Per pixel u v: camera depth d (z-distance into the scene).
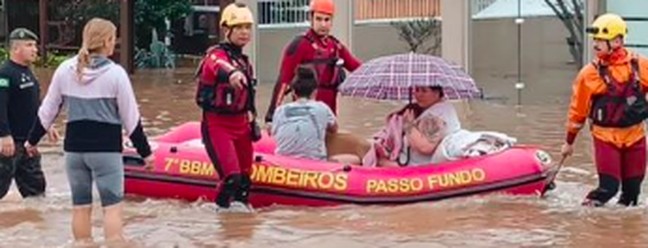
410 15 23.91
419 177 9.59
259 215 9.31
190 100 20.23
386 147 9.96
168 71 28.36
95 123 8.01
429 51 23.86
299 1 23.83
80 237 8.27
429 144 9.80
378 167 9.78
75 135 8.04
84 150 8.03
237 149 9.45
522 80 19.69
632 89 9.12
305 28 23.75
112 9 29.86
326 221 9.02
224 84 9.22
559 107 18.48
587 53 18.83
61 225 8.98
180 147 10.12
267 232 8.65
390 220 9.01
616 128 9.23
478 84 20.02
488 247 8.10
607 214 9.19
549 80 19.52
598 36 9.09
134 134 8.04
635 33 17.44
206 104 9.30
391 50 23.75
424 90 9.84
